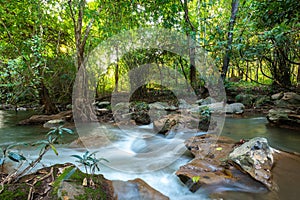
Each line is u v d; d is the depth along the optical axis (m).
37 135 3.94
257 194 1.68
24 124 4.85
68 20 6.43
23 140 3.61
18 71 4.68
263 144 2.15
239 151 2.18
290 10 2.92
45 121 4.97
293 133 3.76
